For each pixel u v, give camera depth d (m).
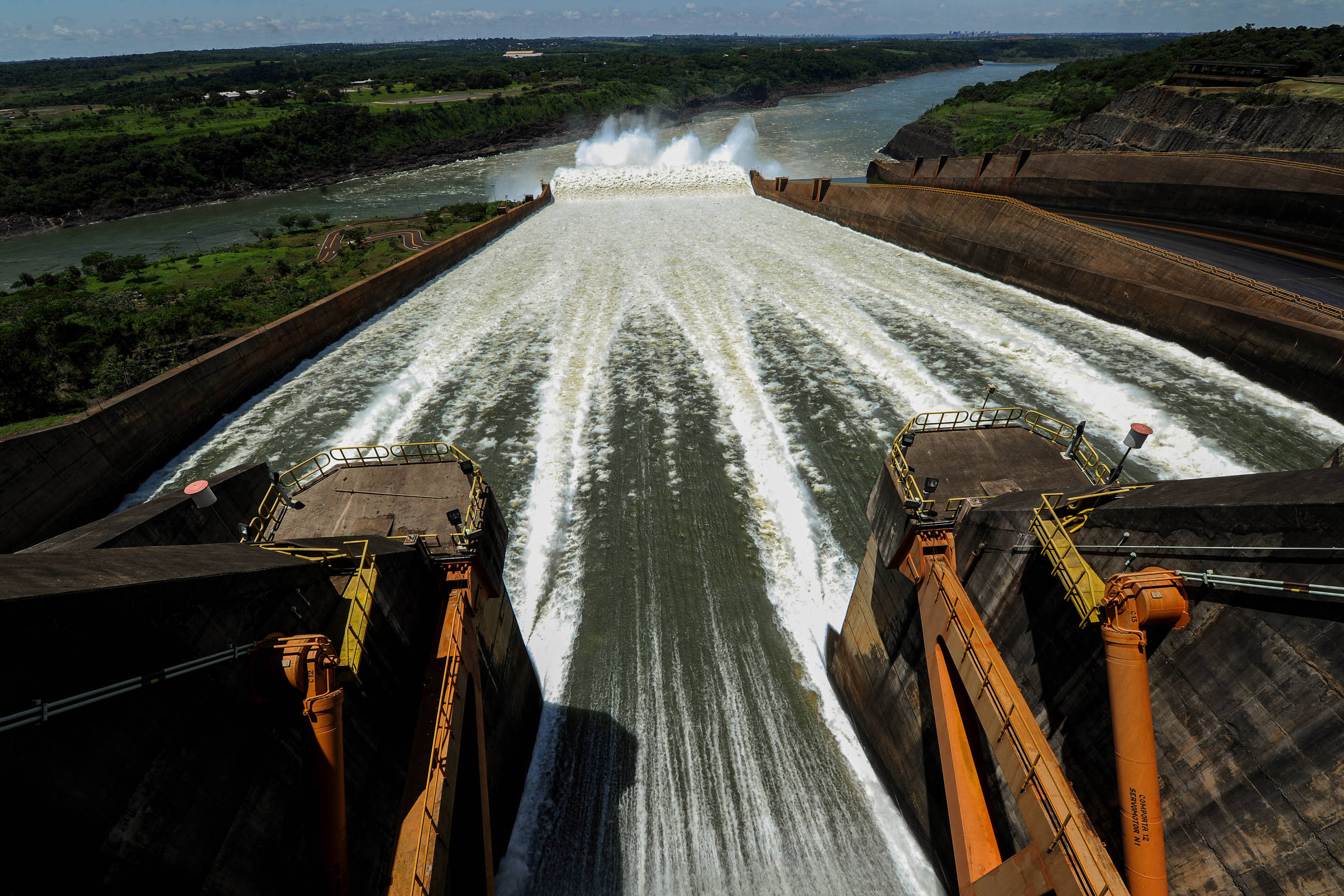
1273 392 33.69
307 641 10.72
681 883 18.20
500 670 19.25
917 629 17.36
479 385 41.22
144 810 8.28
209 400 37.50
